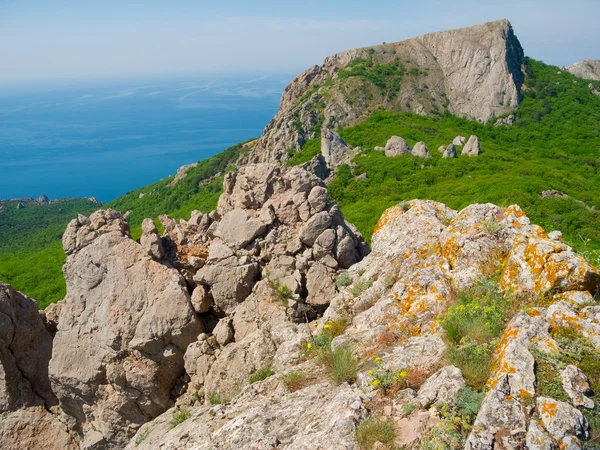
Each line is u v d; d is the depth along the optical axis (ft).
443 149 246.27
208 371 43.29
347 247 49.08
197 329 46.19
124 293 46.47
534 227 35.01
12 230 301.63
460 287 33.04
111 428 47.06
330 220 49.11
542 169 218.79
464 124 355.36
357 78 382.01
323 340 35.81
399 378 25.53
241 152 348.18
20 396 50.01
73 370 46.65
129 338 45.57
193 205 250.57
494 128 352.49
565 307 25.34
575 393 20.68
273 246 49.42
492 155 237.66
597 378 21.90
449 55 411.54
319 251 48.47
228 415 31.09
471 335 26.81
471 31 419.33
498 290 30.66
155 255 48.19
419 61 413.59
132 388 45.83
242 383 37.91
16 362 50.39
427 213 46.09
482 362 24.59
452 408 22.02
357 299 39.65
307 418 25.88
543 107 380.58
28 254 172.24
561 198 162.71
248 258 48.70
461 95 388.16
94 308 47.24
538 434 19.07
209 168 331.57
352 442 21.90
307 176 51.70
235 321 45.47
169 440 30.83
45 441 48.75
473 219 38.09
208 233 53.16
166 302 45.70
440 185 194.70
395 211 49.96
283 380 31.94
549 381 21.35
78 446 48.70
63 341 47.39
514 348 22.85
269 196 52.49
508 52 406.82
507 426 19.94
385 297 35.91
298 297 45.57
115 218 50.80
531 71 434.30
